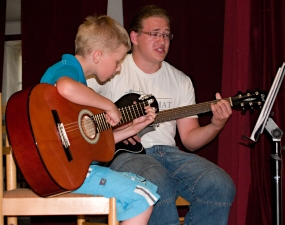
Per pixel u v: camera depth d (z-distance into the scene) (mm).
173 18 2963
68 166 1669
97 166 1845
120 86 2277
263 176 2850
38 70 3146
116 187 1747
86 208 1719
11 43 3725
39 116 1630
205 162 2170
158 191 1915
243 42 2846
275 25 2840
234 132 2852
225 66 2887
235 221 2850
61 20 3104
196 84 2947
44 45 3146
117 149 2145
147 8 2336
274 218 2119
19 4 3627
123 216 1743
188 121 2418
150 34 2236
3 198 1738
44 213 1724
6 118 1622
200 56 2957
